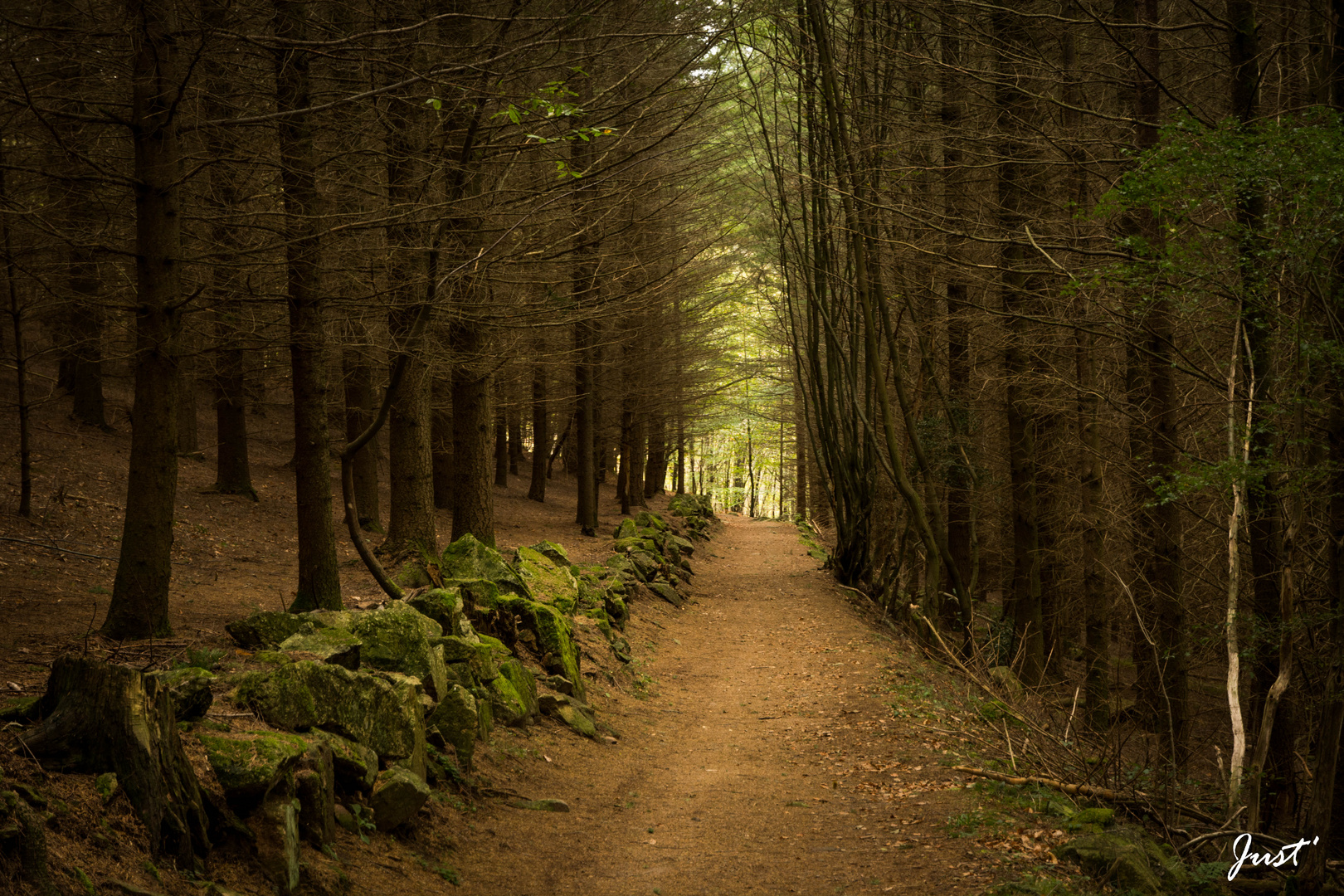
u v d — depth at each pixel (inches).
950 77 472.7
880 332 829.8
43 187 347.3
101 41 313.6
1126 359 487.8
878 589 872.3
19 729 172.6
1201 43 422.6
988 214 471.2
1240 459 284.0
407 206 346.3
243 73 339.0
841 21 727.7
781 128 834.8
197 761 186.7
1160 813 314.5
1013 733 411.5
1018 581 604.1
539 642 435.8
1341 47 275.6
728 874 247.0
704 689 530.0
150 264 335.0
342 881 197.5
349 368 710.5
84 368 820.6
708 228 744.3
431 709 290.2
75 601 402.0
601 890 233.5
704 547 1195.3
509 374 689.0
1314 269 251.1
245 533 654.5
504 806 289.3
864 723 440.1
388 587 404.2
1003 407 680.4
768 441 2262.6
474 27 352.8
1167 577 410.0
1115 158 408.8
